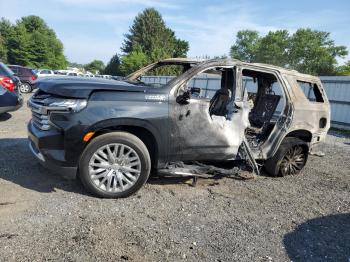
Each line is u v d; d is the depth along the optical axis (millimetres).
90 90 3951
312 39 76562
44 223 3408
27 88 20297
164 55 63750
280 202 4605
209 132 4559
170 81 4414
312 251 3398
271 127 5496
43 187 4305
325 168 6672
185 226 3643
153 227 3547
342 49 76000
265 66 5344
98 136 4012
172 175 4516
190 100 4379
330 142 9961
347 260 3295
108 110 3963
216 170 4773
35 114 4250
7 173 4680
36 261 2785
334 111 13477
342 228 3990
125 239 3252
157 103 4207
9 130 7680
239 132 4785
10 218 3453
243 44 88125
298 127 5539
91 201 4020
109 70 78188
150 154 4504
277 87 6305
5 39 72688
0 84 8250
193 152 4523
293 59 79062
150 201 4195
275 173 5641
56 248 2990
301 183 5527
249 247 3350
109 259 2906
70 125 3855
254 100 6289
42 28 87875
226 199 4516
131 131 4320
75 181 4574
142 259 2959
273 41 80812
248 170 5230
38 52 75062
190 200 4359
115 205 3982
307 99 5730
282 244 3475
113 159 4086
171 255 3068
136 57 62875
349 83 12820
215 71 5113
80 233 3273
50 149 3945
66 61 89188
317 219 4176
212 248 3262
